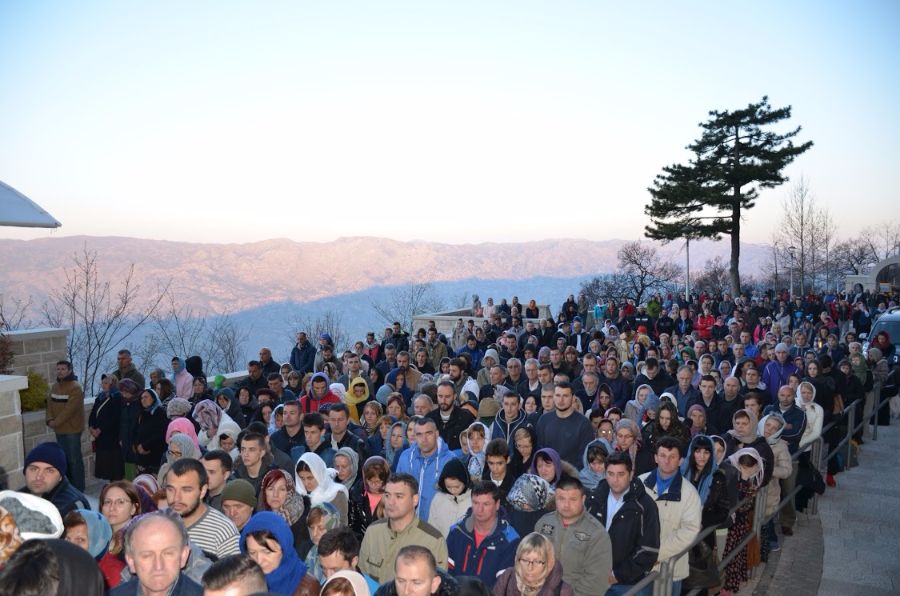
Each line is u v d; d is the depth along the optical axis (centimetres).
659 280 6450
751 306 2739
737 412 792
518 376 1212
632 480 552
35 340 1271
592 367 1180
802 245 5700
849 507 998
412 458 700
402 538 516
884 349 1623
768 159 4184
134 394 1069
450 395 879
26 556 281
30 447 1152
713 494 623
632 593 466
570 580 500
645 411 893
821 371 1121
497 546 518
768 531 827
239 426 980
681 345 1719
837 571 789
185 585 373
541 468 605
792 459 830
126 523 488
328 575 460
